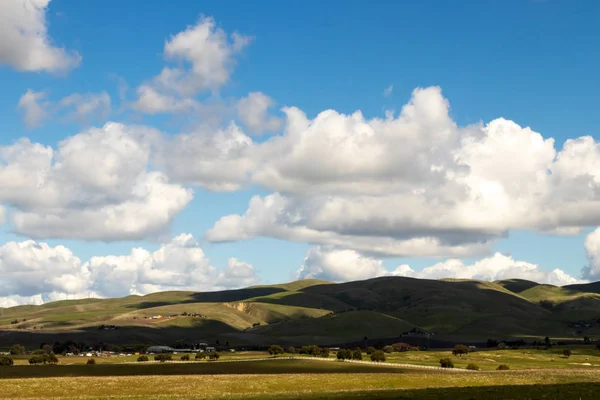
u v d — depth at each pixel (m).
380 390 95.00
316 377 122.81
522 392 84.81
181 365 166.12
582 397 77.56
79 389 101.88
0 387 101.12
